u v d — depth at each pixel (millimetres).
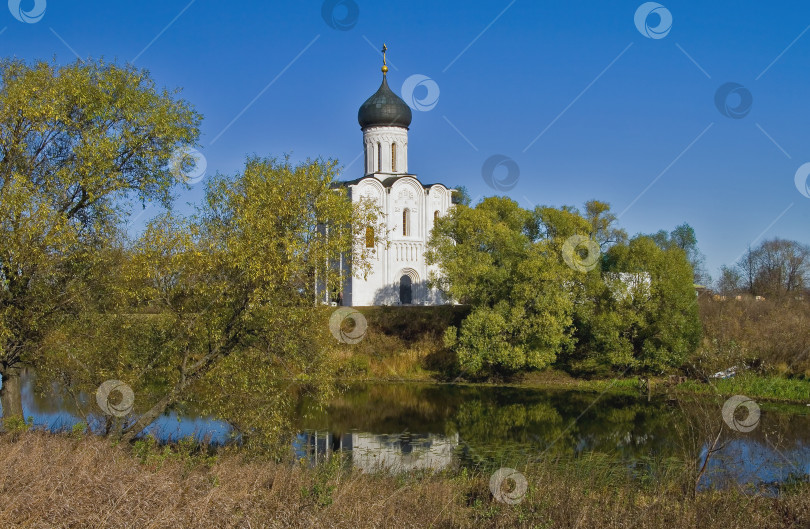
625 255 42000
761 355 37406
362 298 58781
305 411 33781
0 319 18234
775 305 48844
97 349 20078
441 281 46125
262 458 19062
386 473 20328
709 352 30578
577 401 37000
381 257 59594
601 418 32094
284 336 19297
